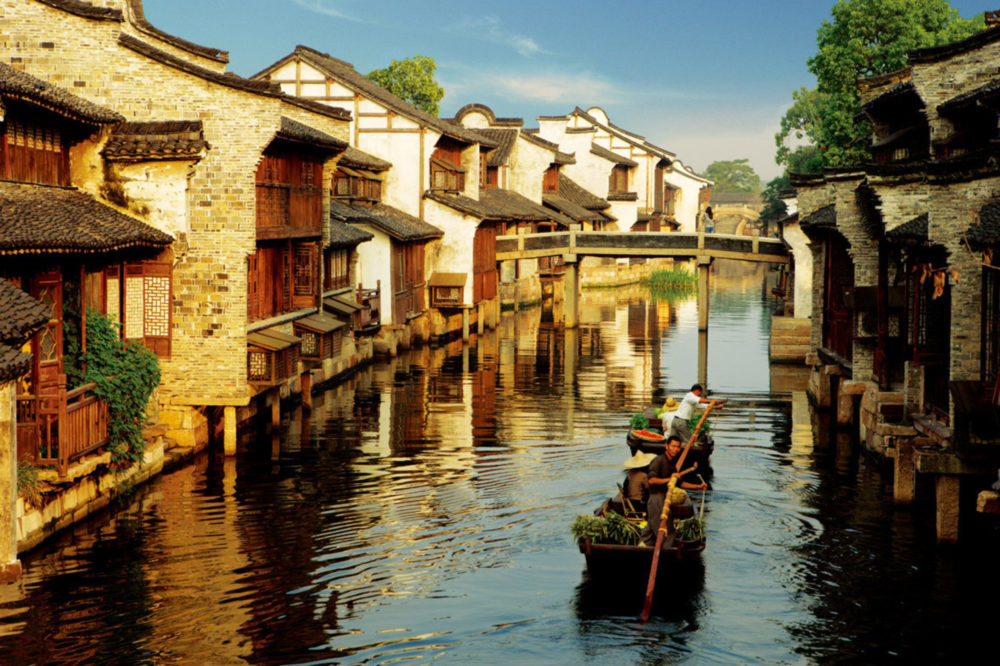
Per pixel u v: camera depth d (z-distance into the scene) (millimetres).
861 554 15633
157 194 20859
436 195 45156
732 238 47719
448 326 47750
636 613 13273
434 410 28234
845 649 12242
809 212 28438
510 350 42531
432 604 13492
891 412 18844
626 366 37812
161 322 21656
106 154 20703
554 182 70875
